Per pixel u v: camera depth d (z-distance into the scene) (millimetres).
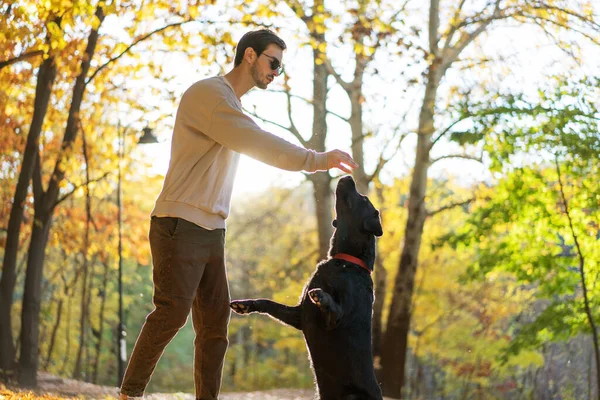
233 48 12938
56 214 20547
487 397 31328
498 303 25562
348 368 3846
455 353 25297
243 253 30156
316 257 21500
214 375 4312
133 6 11766
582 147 13562
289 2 13133
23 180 13586
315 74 17844
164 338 4012
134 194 21547
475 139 14562
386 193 21641
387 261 22172
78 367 21500
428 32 18078
